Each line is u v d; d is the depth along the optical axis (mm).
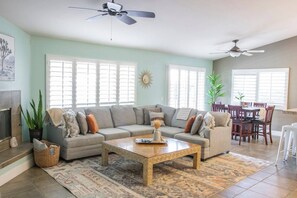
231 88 8445
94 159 4484
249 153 5152
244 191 3268
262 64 7680
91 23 4586
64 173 3762
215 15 4777
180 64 7801
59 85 5176
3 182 3334
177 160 4520
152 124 5742
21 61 4461
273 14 4984
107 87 5945
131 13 3316
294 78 7074
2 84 3846
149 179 3391
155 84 7082
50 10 3893
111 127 5402
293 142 4648
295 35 6934
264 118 6227
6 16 3852
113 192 3150
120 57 6246
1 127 3807
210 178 3693
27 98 4742
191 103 8117
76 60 5426
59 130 4410
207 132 4629
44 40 4996
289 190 3314
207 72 8773
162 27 5195
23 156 3770
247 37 6484
